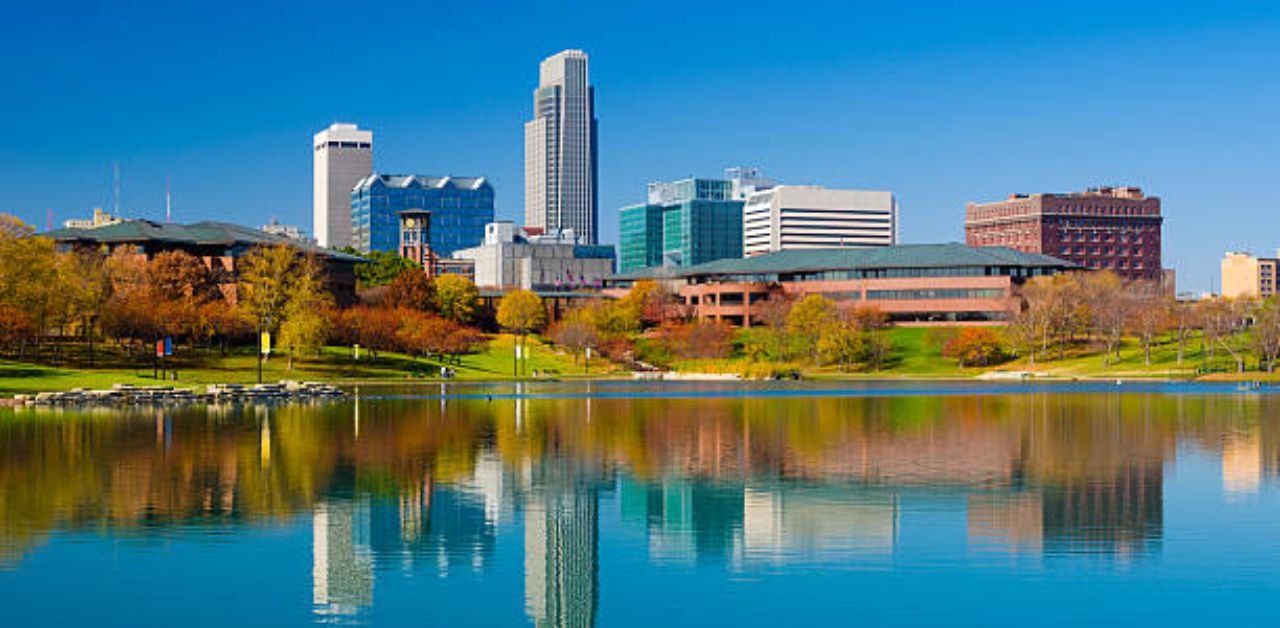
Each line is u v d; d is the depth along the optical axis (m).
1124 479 78.56
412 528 62.44
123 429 109.62
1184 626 46.16
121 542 58.53
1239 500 70.25
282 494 71.94
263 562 55.12
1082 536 60.38
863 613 47.94
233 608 48.38
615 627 46.31
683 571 54.06
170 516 64.75
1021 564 54.78
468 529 62.38
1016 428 113.94
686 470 82.69
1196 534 60.72
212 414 129.38
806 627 46.28
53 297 183.12
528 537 60.62
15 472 79.88
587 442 99.88
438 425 115.62
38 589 50.59
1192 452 93.50
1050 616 47.41
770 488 74.81
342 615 47.62
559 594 50.47
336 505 68.38
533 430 110.56
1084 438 104.12
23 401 143.12
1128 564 54.66
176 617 47.19
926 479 78.69
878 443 99.88
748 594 50.41
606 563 55.50
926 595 50.09
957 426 116.12
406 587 51.50
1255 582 51.75
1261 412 136.00
